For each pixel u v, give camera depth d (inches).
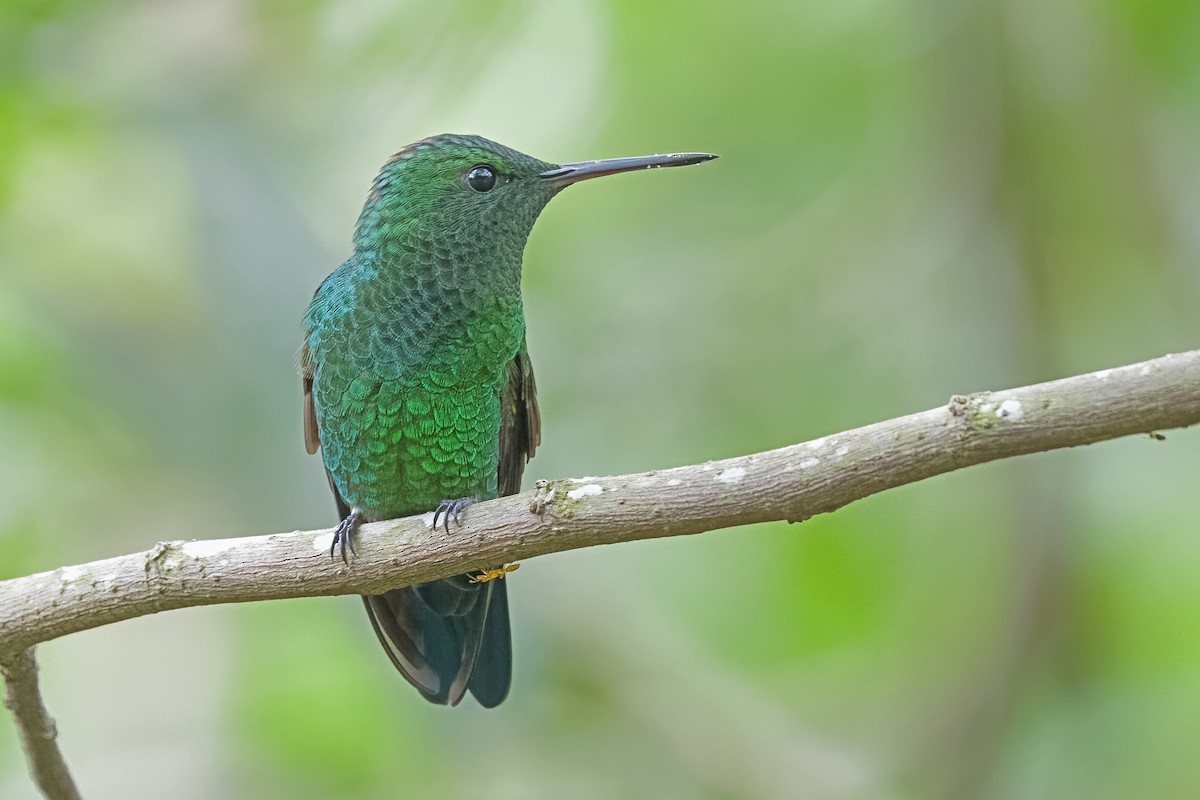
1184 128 509.4
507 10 525.0
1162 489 495.8
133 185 476.1
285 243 441.4
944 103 526.0
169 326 453.1
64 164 479.8
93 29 475.8
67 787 302.2
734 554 530.6
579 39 554.9
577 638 466.9
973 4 515.2
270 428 422.0
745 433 524.4
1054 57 507.2
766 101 559.5
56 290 469.1
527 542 273.6
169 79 471.8
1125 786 468.8
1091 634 476.4
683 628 521.3
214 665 483.8
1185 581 486.6
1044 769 476.1
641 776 464.4
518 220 357.4
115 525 470.3
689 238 554.9
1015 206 514.9
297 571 283.4
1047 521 478.3
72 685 486.3
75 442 470.6
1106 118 501.7
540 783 463.5
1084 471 486.3
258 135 462.6
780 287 539.5
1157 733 474.3
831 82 557.9
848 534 526.6
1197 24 492.7
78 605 278.7
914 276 536.1
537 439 382.6
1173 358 235.0
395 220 352.8
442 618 354.3
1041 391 241.6
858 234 545.3
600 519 266.8
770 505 256.5
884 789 467.5
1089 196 511.5
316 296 363.3
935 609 520.7
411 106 516.4
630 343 535.2
